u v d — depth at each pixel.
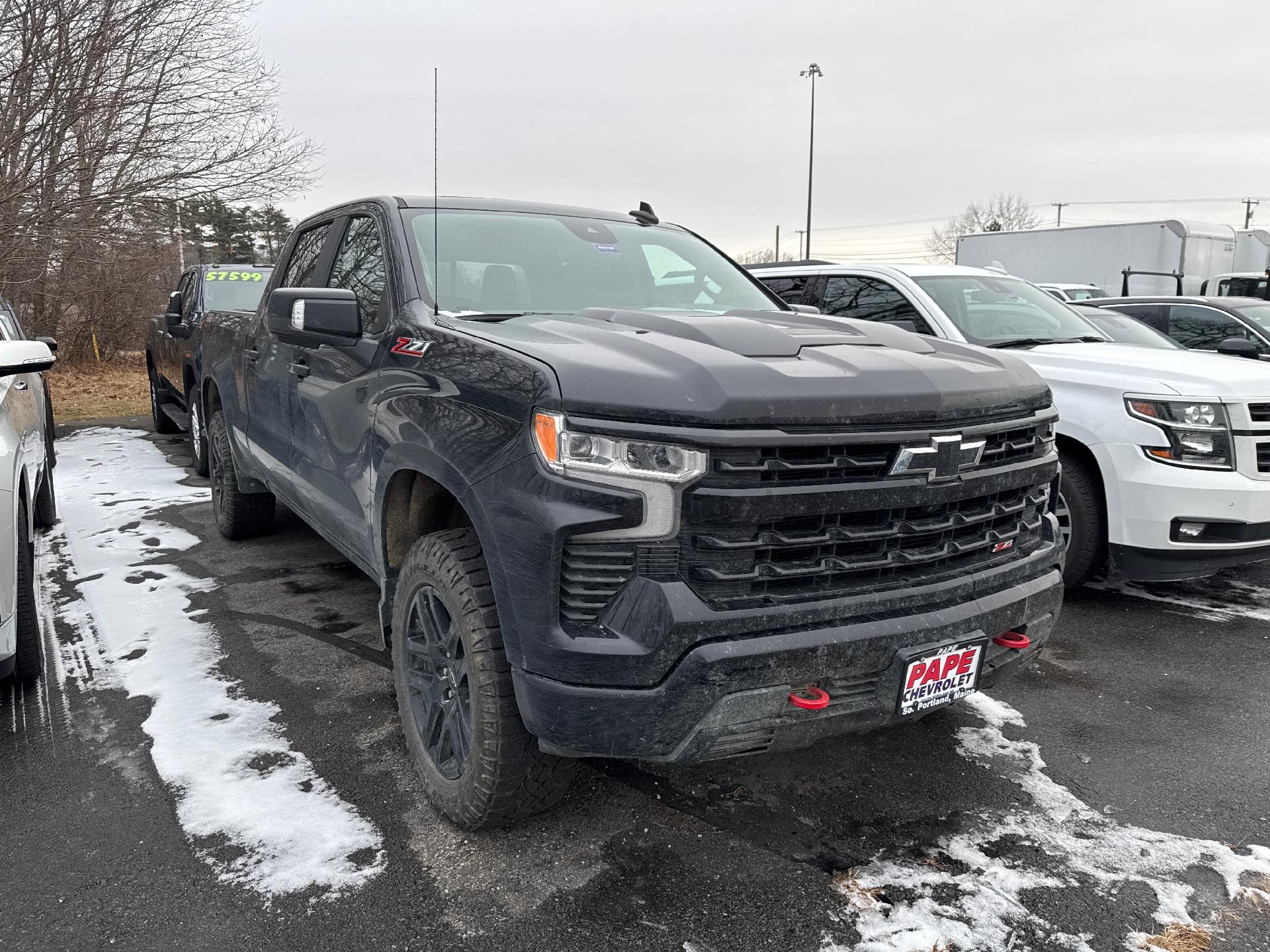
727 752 2.20
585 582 2.10
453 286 3.12
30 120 13.84
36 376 5.46
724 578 2.09
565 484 2.08
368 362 3.03
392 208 3.39
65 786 2.78
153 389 10.41
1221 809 2.74
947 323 5.38
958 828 2.62
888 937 2.15
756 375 2.16
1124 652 4.03
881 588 2.29
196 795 2.74
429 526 2.87
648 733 2.09
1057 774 2.94
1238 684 3.69
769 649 2.09
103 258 16.70
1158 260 17.03
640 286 3.55
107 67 14.27
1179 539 4.16
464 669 2.49
